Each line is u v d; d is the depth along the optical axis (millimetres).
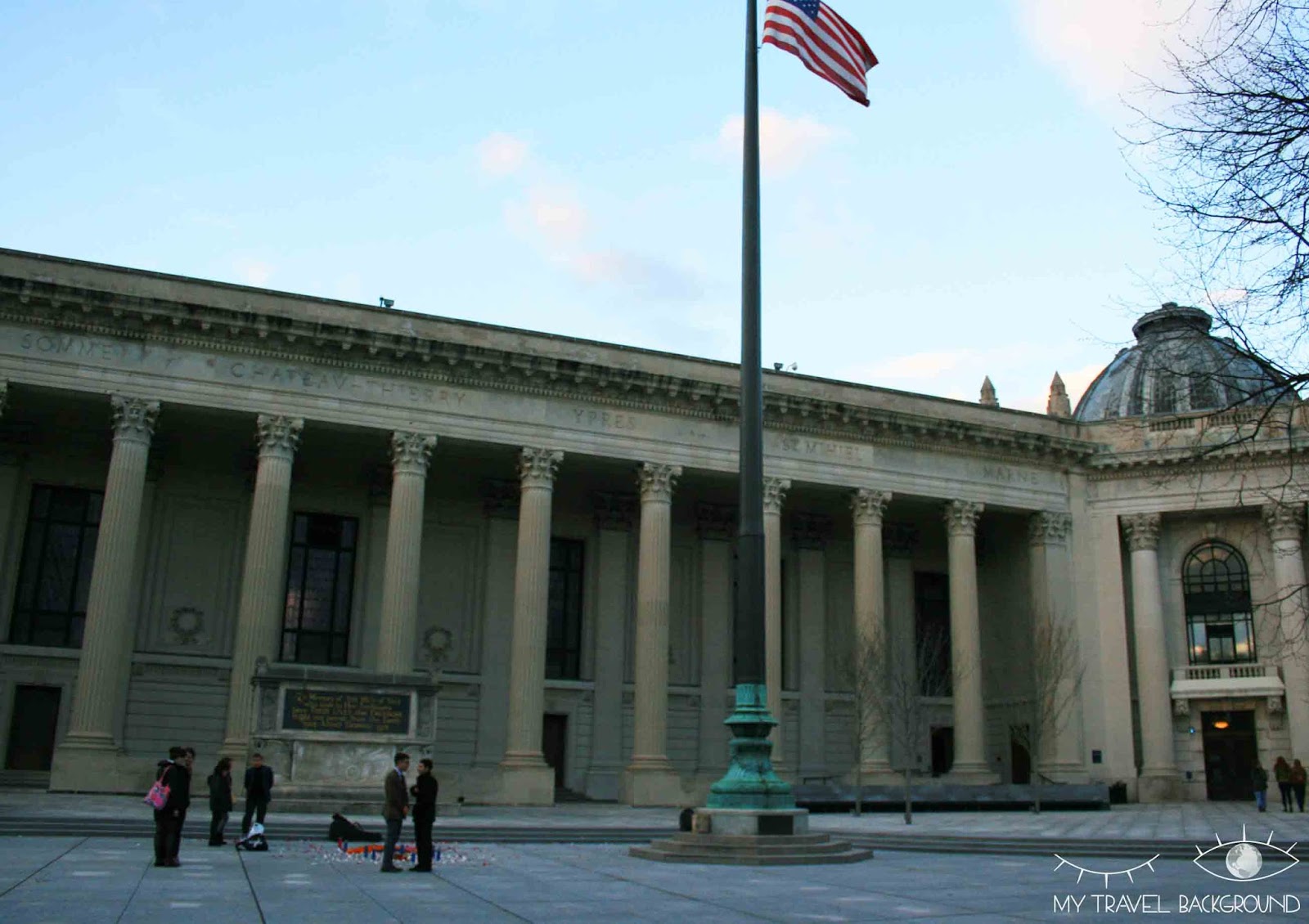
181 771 21547
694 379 53281
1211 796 58781
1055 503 61625
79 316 45438
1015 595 64000
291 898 17094
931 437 58781
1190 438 58750
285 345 48000
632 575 59250
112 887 17984
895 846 31062
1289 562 57031
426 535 56406
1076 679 58312
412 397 49719
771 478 55094
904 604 64125
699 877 20516
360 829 26875
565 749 56188
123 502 44750
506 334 52188
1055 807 51688
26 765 48656
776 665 53844
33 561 50875
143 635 50844
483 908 16266
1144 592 60562
